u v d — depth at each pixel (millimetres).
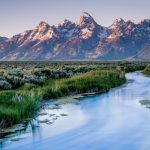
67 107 31391
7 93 31609
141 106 31500
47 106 31828
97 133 22438
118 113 28406
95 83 45125
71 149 19438
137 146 19656
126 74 84938
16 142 20844
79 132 22750
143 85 51500
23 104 27562
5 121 24047
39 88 37531
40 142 20734
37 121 25703
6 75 41906
